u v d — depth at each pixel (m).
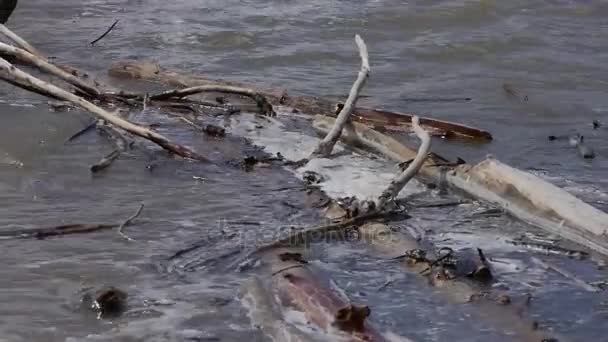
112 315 7.35
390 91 14.80
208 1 20.23
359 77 11.48
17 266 8.12
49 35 17.50
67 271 8.08
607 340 7.22
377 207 9.48
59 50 16.52
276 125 12.59
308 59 16.45
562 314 7.61
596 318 7.55
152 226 9.13
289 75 15.44
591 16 19.89
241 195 10.06
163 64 15.78
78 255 8.41
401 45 17.53
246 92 12.93
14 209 9.45
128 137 11.70
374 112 12.59
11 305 7.45
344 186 10.34
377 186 10.34
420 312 7.54
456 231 9.21
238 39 17.39
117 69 14.75
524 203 9.55
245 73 15.46
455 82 15.36
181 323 7.25
